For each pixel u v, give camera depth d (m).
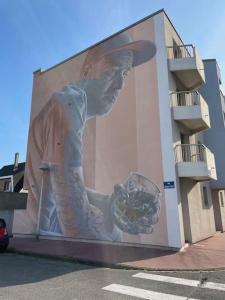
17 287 6.85
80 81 17.75
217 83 20.00
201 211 16.06
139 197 13.90
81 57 18.11
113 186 14.89
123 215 14.23
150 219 13.34
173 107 14.37
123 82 15.75
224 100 21.78
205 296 6.26
